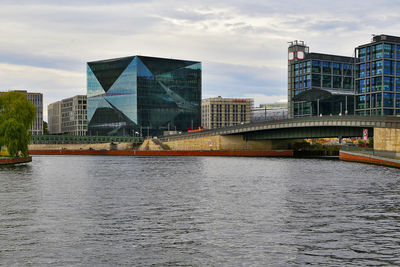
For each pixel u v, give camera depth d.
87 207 40.41
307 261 23.95
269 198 46.09
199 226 32.06
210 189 54.56
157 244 27.28
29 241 27.88
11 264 23.48
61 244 27.22
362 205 41.25
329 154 174.50
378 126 106.81
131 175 77.06
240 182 63.19
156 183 62.34
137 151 194.50
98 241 27.95
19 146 101.56
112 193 50.78
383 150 105.50
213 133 177.38
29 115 104.06
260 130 158.50
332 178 68.12
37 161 134.50
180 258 24.52
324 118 124.44
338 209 39.03
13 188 56.09
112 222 33.50
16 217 35.41
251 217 35.34
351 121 115.19
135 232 30.28
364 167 92.12
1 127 99.75
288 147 179.50
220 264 23.52
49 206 41.00
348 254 25.17
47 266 23.17
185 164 112.31
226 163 115.75
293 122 136.12
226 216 35.78
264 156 169.00
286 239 28.30
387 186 56.69
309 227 31.66
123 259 24.36
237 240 28.09
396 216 35.72
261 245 26.94
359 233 29.88
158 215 36.31
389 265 23.36
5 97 101.81
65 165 109.88
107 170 90.62
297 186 57.38
